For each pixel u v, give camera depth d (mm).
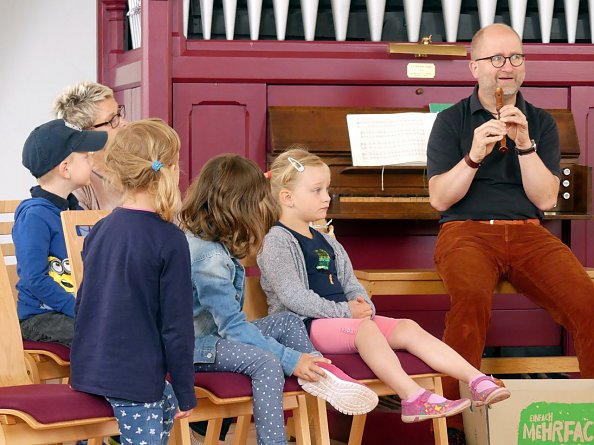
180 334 2559
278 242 3523
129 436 2521
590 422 3496
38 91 6621
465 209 4297
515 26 5402
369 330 3279
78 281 3223
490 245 4160
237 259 3146
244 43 5129
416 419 3148
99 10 5703
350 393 2988
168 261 2572
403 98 5219
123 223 2609
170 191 2605
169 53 5004
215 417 2936
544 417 3477
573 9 5379
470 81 5211
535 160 4160
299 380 3021
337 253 3760
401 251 5148
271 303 3568
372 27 5328
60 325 3469
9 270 4031
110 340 2531
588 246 5184
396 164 4855
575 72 5242
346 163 4949
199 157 5094
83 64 6645
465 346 3838
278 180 3645
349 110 5109
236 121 5113
